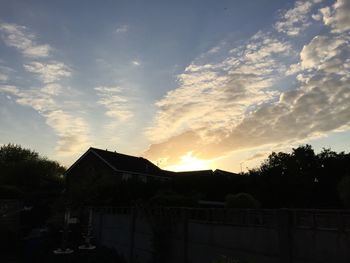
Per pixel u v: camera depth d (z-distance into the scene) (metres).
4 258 17.83
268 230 8.78
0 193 26.08
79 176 44.81
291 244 8.15
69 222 19.73
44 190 28.81
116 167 42.16
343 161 37.41
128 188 25.06
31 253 17.50
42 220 23.61
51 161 57.66
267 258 8.73
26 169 47.19
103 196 24.36
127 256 15.82
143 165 47.81
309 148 39.44
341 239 7.08
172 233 12.75
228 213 10.23
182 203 15.89
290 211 8.27
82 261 15.29
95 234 19.81
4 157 59.75
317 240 7.58
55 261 15.58
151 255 13.84
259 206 19.30
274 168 34.72
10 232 21.06
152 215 13.92
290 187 31.56
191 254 11.62
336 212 7.27
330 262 7.27
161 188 26.69
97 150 44.78
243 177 33.81
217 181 31.95
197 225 11.46
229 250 10.00
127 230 16.17
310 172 37.56
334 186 35.53
